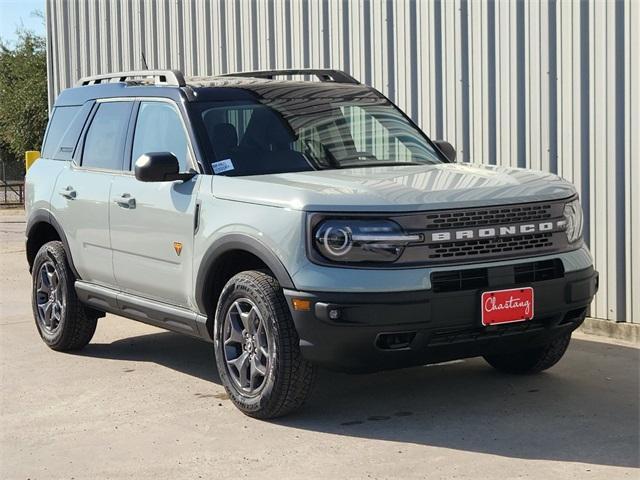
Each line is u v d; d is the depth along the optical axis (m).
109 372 6.88
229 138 6.12
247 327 5.50
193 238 5.86
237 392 5.62
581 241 5.64
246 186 5.56
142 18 12.79
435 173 5.80
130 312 6.70
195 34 11.84
